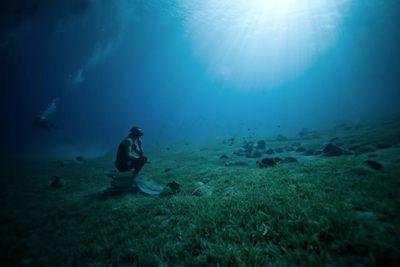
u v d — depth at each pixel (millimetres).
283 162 10500
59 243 4754
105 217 5957
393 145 10453
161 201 6629
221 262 3193
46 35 46875
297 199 4840
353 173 6285
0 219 6406
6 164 21250
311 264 2803
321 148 13633
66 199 8242
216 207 5285
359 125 22656
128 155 8453
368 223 3373
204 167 11914
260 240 3684
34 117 19812
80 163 18656
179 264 3447
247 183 7348
